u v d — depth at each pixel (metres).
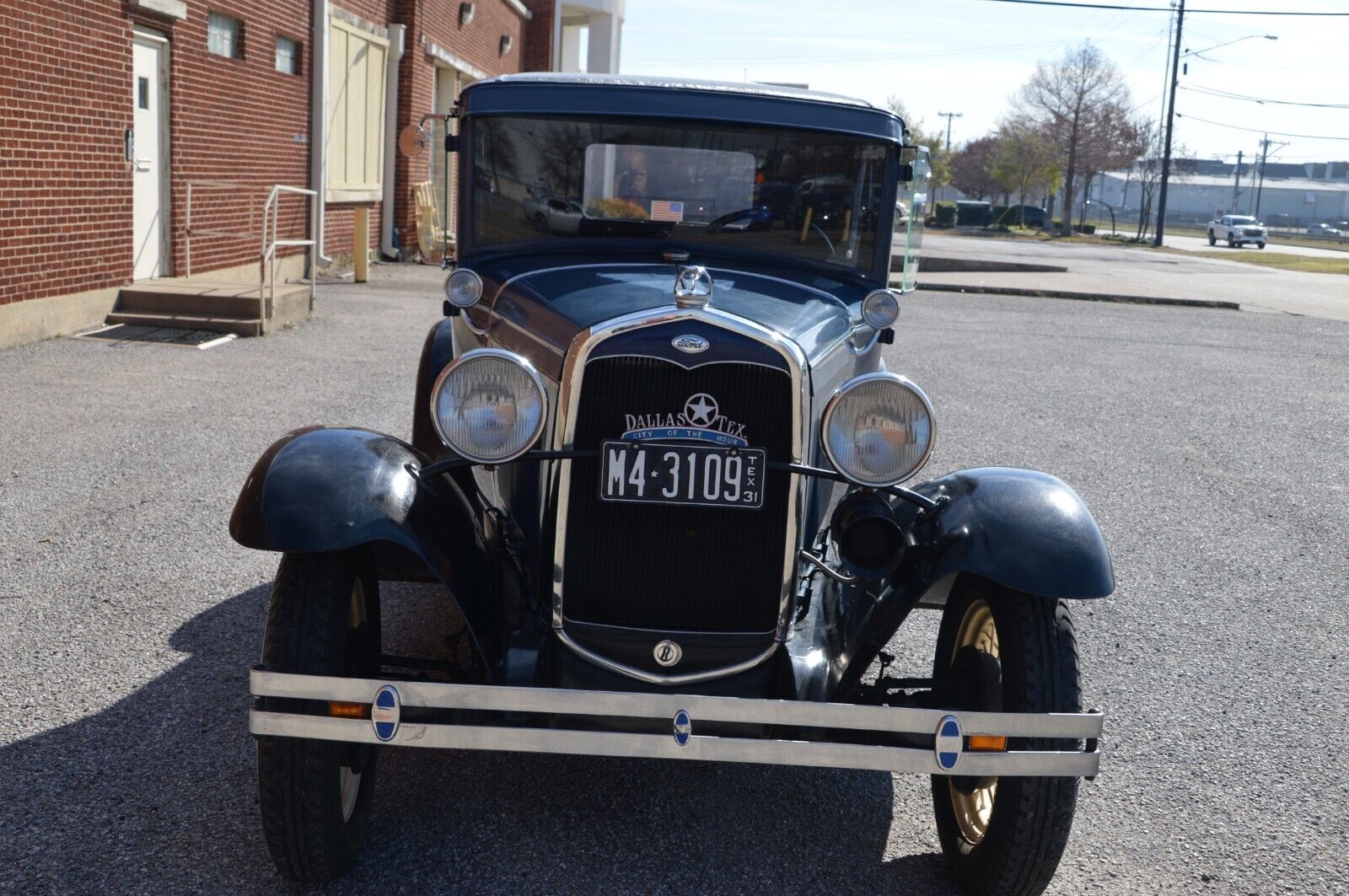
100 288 11.52
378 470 3.26
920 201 4.46
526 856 3.47
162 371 9.81
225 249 14.41
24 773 3.73
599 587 3.29
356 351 11.40
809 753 3.02
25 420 7.96
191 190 13.35
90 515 6.18
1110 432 10.09
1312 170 150.50
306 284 15.97
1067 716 3.03
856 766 3.03
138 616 5.00
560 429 3.25
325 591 3.15
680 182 4.39
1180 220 124.94
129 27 11.59
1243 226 63.84
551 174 4.41
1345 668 5.28
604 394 3.21
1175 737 4.54
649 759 4.14
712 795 3.92
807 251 4.45
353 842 3.33
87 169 11.05
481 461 3.17
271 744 3.05
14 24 9.77
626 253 4.43
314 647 3.08
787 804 3.90
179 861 3.34
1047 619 3.25
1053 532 3.24
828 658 3.45
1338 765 4.36
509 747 3.01
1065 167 73.06
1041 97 74.06
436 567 3.18
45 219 10.47
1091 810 3.97
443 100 23.45
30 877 3.21
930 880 3.49
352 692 2.96
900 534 3.31
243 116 14.62
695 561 3.28
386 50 19.81
